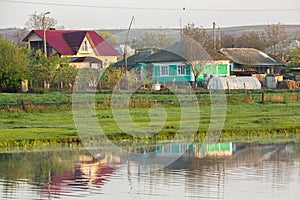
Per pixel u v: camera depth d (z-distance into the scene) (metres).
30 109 104.56
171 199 44.66
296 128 86.56
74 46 177.88
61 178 52.00
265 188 47.28
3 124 92.38
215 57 166.00
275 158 61.06
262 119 97.19
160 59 114.88
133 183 49.62
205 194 45.78
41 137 77.62
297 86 155.75
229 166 56.88
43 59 143.50
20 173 54.38
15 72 138.88
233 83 140.88
